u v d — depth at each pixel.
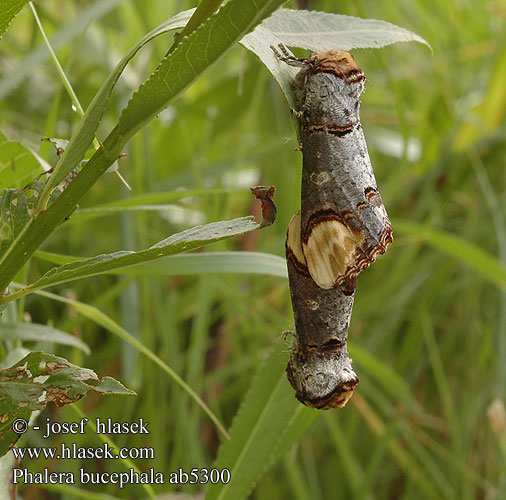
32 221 0.28
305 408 0.34
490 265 0.41
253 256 0.34
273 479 0.48
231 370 0.47
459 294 0.58
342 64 0.29
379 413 0.53
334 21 0.29
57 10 0.59
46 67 0.52
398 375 0.52
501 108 0.59
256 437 0.34
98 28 0.57
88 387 0.28
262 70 0.46
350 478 0.46
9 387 0.28
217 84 0.53
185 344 0.52
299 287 0.29
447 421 0.53
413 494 0.50
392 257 0.59
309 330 0.29
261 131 0.56
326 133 0.29
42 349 0.35
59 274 0.27
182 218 0.52
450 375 0.56
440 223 0.58
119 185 0.47
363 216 0.29
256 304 0.49
